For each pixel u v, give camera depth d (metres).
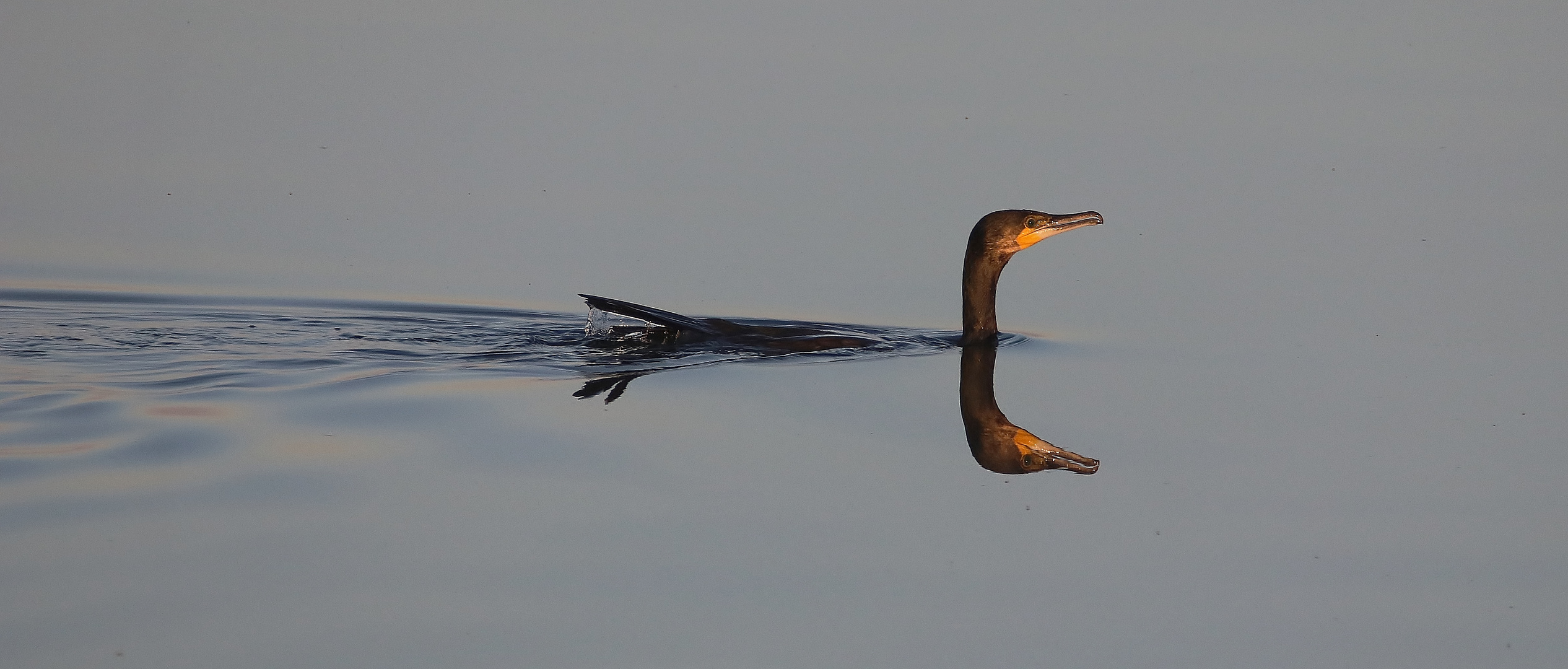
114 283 17.92
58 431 11.25
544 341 15.95
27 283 17.64
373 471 10.78
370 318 17.06
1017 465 12.13
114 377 13.20
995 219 16.36
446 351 15.18
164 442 11.09
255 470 10.62
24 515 9.45
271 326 16.28
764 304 18.25
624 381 13.98
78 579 8.54
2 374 13.16
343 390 13.12
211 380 13.25
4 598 8.23
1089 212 16.27
